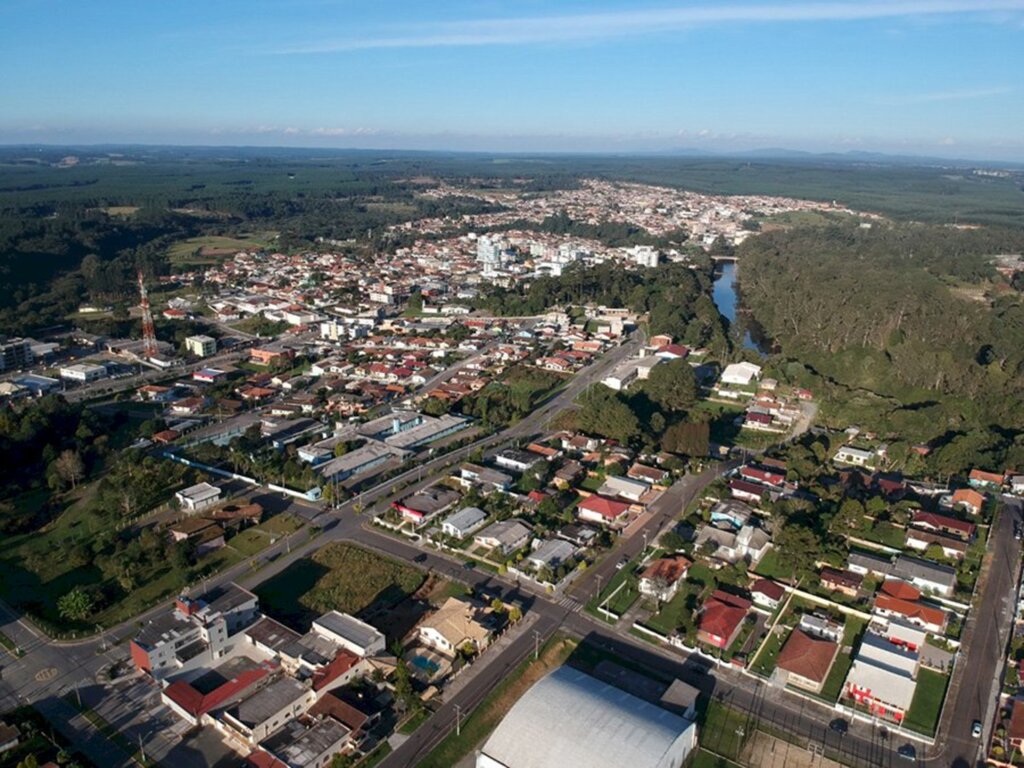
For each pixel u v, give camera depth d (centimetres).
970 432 18488
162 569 13850
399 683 10406
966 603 12962
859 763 9512
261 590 13325
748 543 14312
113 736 9856
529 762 8800
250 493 17075
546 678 9981
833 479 17762
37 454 18850
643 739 8825
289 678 10712
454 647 11438
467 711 10350
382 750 9631
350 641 11338
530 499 16338
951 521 15200
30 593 13162
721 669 11244
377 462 18712
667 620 12425
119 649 11656
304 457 18775
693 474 18038
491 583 13500
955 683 11000
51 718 10162
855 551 14625
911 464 18212
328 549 14650
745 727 10056
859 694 10562
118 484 16400
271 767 9119
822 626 12062
